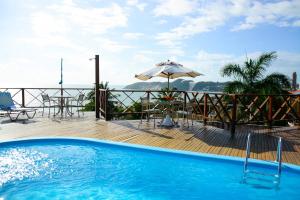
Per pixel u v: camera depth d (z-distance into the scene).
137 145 5.67
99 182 4.38
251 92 13.77
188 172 4.75
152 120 9.07
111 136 6.52
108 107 9.10
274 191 4.05
